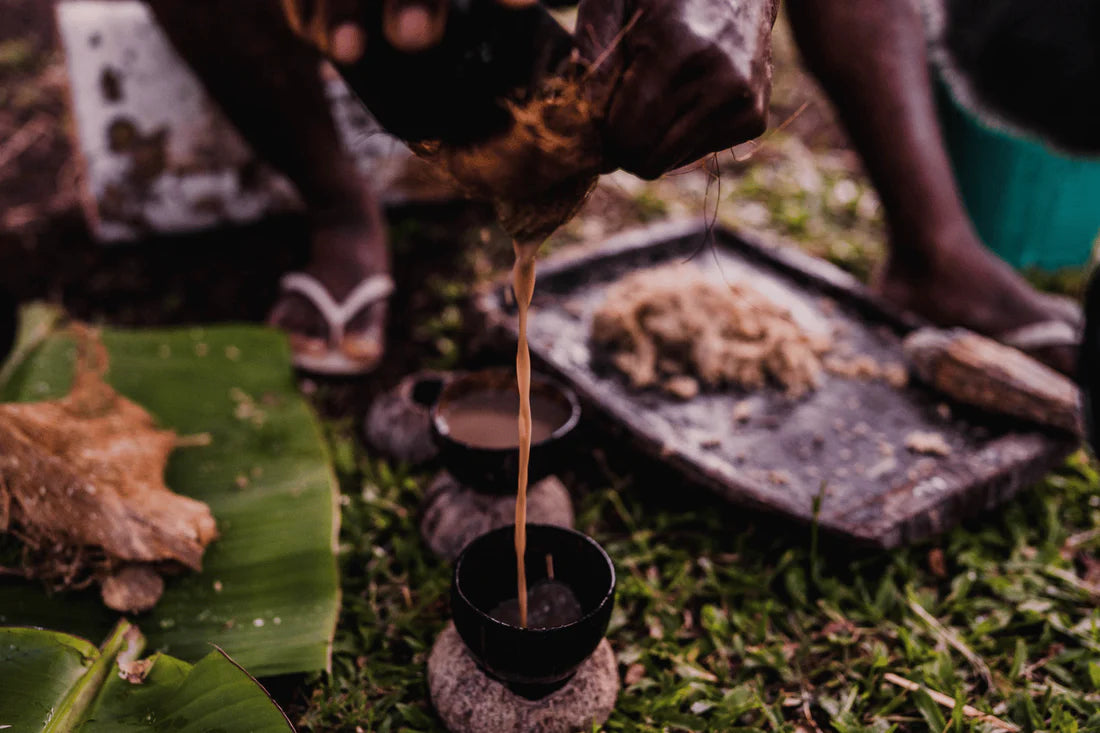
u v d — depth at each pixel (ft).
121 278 9.43
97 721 4.51
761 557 6.40
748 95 3.42
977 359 7.13
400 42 3.01
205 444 6.81
